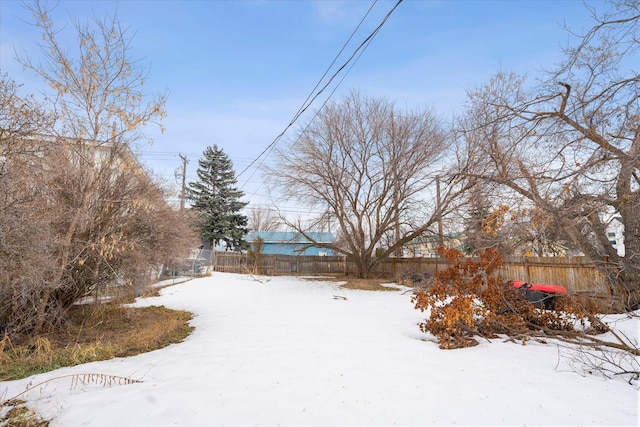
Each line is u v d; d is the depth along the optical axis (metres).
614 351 5.36
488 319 6.75
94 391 4.16
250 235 36.38
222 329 8.07
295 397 3.92
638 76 4.95
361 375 4.63
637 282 7.13
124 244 8.25
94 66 7.90
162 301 12.62
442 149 18.02
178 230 11.45
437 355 5.61
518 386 4.11
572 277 10.30
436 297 7.35
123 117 8.10
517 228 5.99
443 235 17.28
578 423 3.18
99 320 9.20
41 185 6.64
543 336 6.42
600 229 7.23
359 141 20.05
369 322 8.70
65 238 7.55
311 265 25.67
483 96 8.91
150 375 4.77
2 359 5.59
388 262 22.66
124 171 8.64
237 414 3.50
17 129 6.13
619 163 5.16
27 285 6.14
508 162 6.57
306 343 6.50
